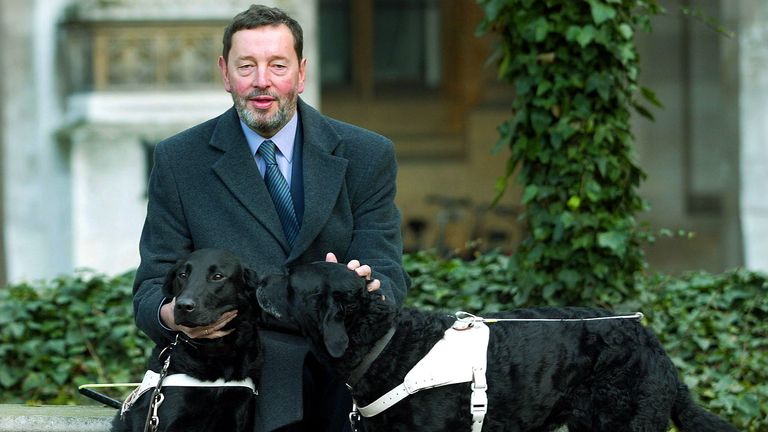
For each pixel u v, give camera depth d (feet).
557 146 22.15
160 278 17.03
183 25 42.57
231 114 17.46
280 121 16.94
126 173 43.52
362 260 17.44
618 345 16.35
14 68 44.42
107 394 24.27
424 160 69.15
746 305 24.95
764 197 45.01
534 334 16.26
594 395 16.30
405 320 16.15
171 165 17.26
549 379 16.11
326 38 70.54
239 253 17.01
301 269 15.98
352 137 17.78
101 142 43.29
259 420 16.69
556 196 22.52
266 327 17.22
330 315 15.46
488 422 15.96
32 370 24.82
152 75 42.96
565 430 18.40
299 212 17.40
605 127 22.03
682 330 24.08
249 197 17.06
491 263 27.17
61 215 44.01
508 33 22.77
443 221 53.36
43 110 44.52
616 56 21.89
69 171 43.75
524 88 22.34
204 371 16.17
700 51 61.21
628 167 22.61
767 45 44.57
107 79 43.09
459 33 68.85
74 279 26.32
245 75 16.71
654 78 61.41
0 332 24.84
